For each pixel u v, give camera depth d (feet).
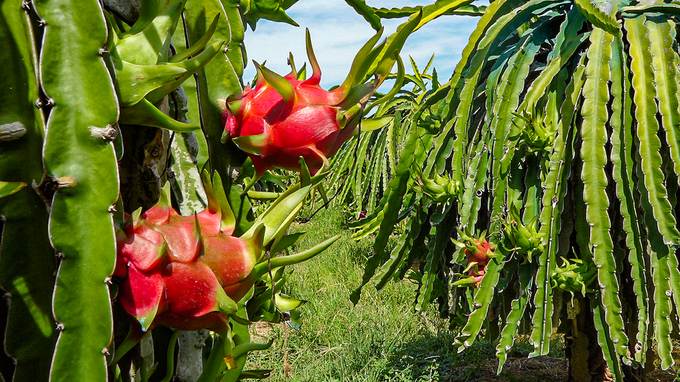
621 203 5.92
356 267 20.13
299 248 23.56
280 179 2.71
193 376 2.41
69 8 1.59
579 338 8.23
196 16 2.34
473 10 7.89
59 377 1.53
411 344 13.53
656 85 5.79
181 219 1.77
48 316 1.65
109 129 1.60
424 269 8.49
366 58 2.08
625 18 6.30
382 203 7.79
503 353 6.31
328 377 11.69
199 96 2.33
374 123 2.27
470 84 6.46
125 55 1.72
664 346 5.76
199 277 1.66
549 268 6.01
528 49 6.52
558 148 5.90
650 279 6.54
